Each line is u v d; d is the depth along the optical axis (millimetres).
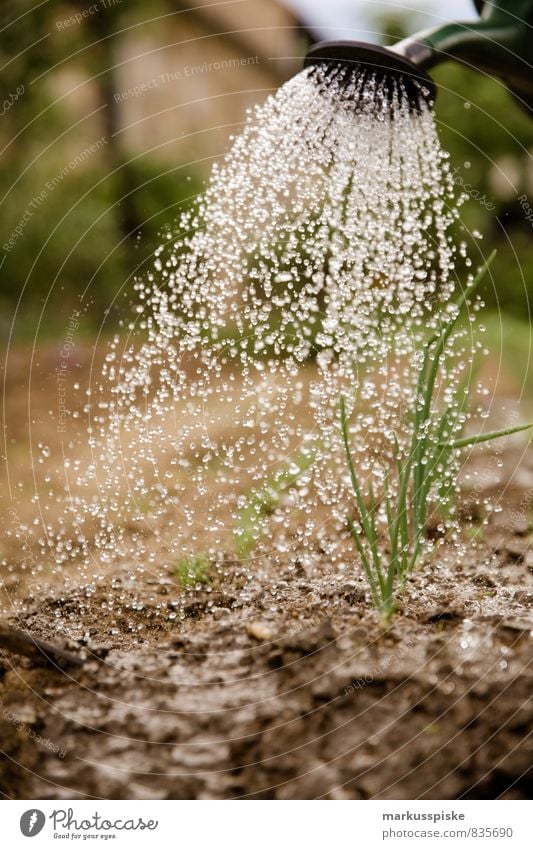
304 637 1307
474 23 1632
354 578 1701
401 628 1346
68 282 6742
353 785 1004
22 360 5023
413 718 1078
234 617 1542
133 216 7574
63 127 7344
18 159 7027
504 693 1092
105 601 1735
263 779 1030
